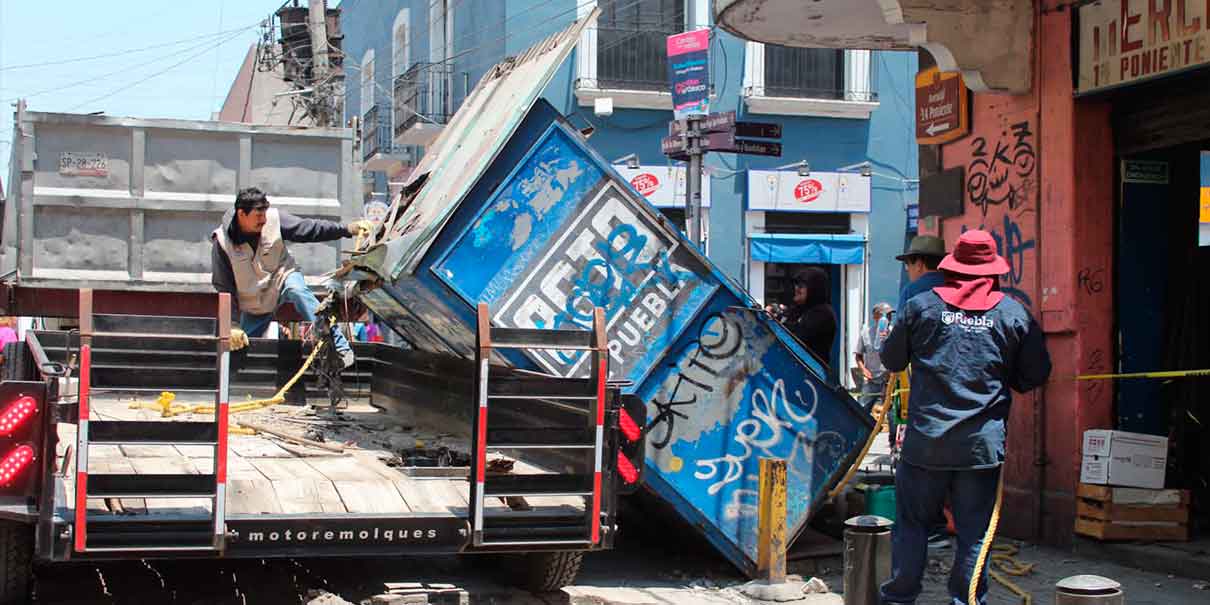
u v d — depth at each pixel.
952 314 5.95
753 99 24.19
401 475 6.54
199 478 5.39
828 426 7.88
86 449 5.24
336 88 28.73
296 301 9.19
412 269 7.01
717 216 24.28
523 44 23.91
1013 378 6.08
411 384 9.19
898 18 8.46
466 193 7.09
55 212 10.86
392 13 32.31
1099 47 8.16
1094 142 8.45
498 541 5.91
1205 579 7.39
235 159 11.30
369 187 30.77
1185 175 8.68
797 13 9.92
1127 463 8.08
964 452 5.80
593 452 6.03
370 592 6.83
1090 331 8.41
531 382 5.99
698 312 7.58
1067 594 4.86
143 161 11.05
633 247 7.46
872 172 25.05
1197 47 7.34
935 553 8.39
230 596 6.69
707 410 7.61
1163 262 8.62
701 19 23.98
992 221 9.16
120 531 5.32
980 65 8.61
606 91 23.42
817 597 7.16
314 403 10.11
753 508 7.65
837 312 25.33
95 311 9.41
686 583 7.55
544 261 7.29
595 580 7.56
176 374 5.41
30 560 5.98
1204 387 8.60
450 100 26.95
